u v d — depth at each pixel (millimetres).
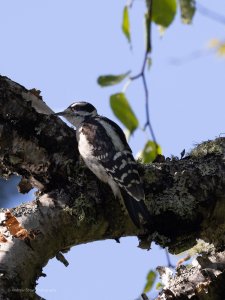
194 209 10344
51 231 9781
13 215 9734
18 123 10312
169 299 9906
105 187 10609
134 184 10344
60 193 10117
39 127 10398
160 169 10516
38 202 9945
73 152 10523
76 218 9969
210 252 10531
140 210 10125
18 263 9203
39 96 10531
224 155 10664
